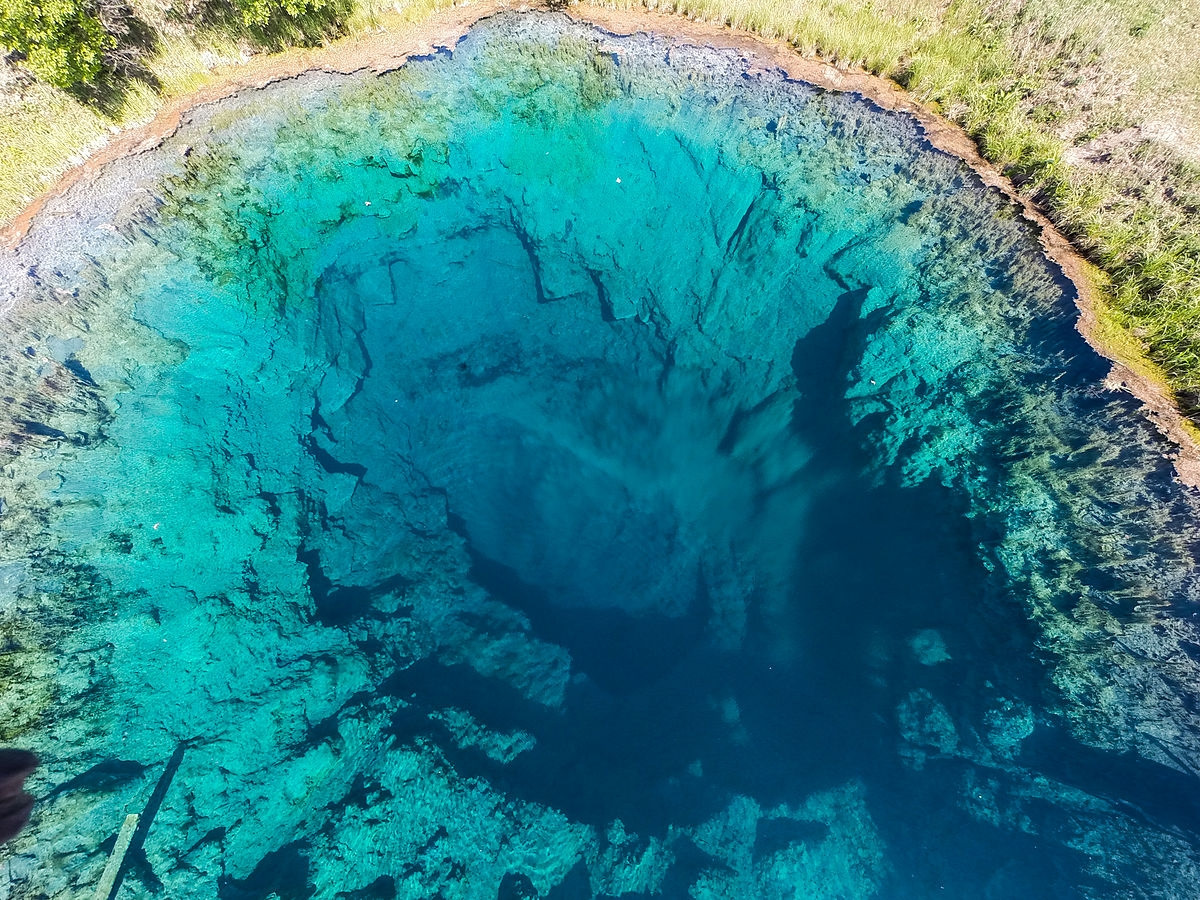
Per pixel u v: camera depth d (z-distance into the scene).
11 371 11.42
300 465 12.85
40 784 9.31
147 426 11.66
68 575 10.55
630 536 14.77
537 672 12.65
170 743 10.12
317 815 10.10
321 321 13.63
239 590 11.29
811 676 12.30
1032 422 10.76
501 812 10.12
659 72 13.64
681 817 10.88
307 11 13.96
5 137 12.87
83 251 12.34
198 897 9.27
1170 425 10.25
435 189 14.15
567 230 14.41
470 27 14.42
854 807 10.73
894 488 12.09
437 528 14.04
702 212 13.61
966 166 12.58
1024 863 9.42
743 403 14.35
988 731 9.99
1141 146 12.67
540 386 15.32
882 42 13.73
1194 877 8.34
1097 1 14.77
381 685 11.41
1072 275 11.45
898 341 11.89
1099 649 9.59
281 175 13.43
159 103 13.64
